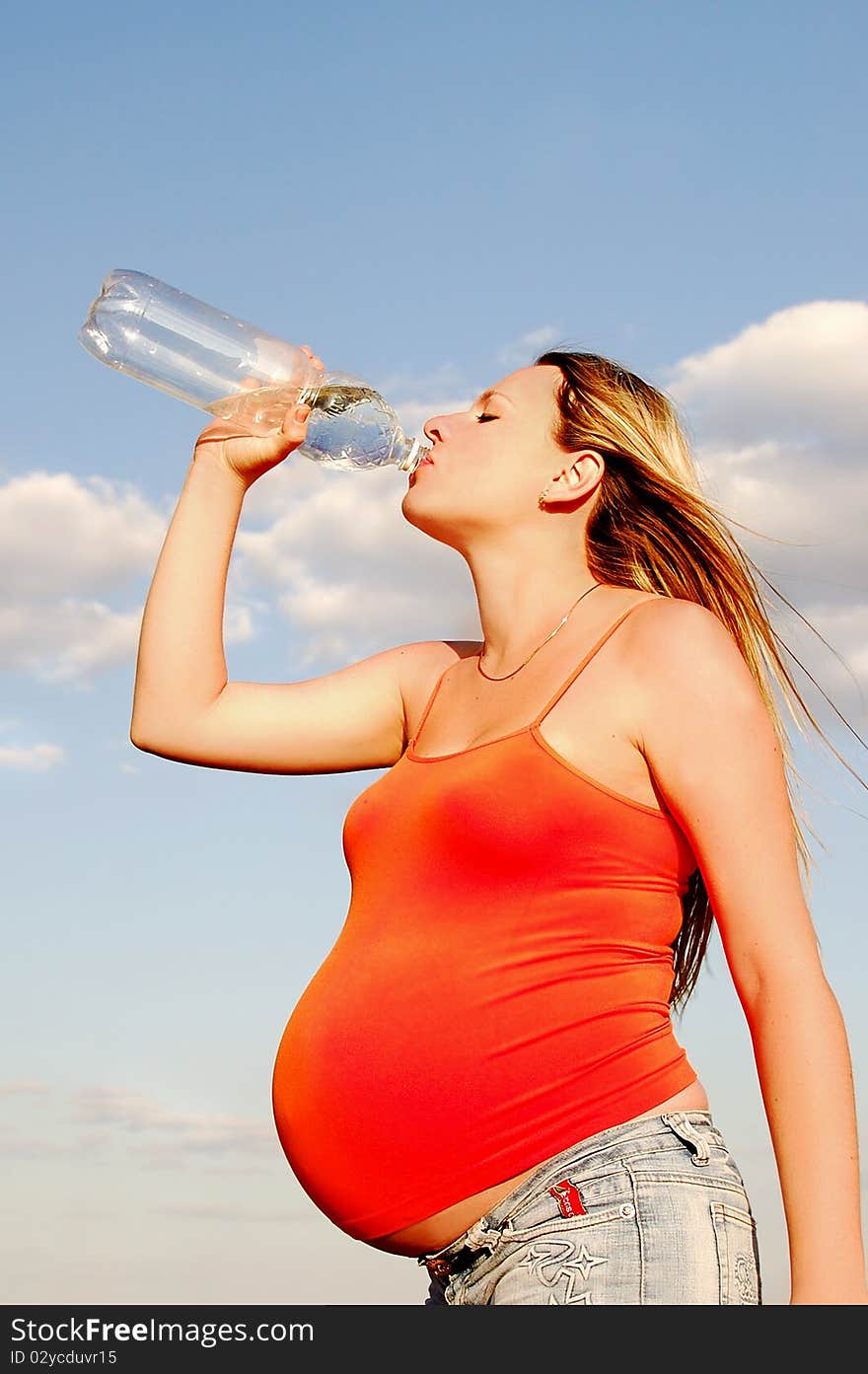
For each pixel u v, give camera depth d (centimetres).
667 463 257
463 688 244
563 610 240
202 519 284
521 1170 198
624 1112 198
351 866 232
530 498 247
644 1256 188
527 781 211
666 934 214
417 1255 209
